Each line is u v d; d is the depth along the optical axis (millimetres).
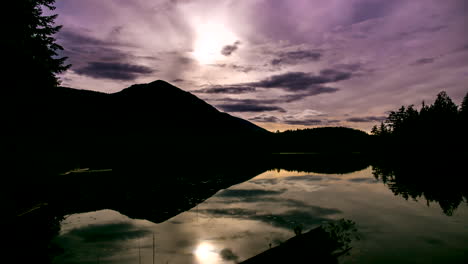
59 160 23641
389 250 8109
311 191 18969
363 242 8789
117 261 7535
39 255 7902
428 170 32000
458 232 9820
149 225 11000
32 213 12758
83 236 9609
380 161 50719
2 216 11094
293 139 145250
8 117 13672
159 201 15734
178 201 15734
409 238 9195
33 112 15562
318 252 7914
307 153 97375
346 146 134000
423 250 8133
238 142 129500
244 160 54344
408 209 13406
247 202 15414
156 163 44344
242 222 11406
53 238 9391
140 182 23719
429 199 15688
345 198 16359
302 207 14062
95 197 16922
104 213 12984
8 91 13328
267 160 55500
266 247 8594
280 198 16531
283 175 28938
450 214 12359
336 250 8133
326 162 49500
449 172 29125
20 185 14109
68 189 19547
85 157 40156
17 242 8898
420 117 59031
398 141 65562
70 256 7828
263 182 23625
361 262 7211
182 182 23672
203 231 10227
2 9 13961
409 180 23953
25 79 14156
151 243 8953
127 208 14070
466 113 47562
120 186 21453
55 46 17906
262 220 11711
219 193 18406
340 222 11211
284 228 10547
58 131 22719
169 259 7703
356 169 35312
